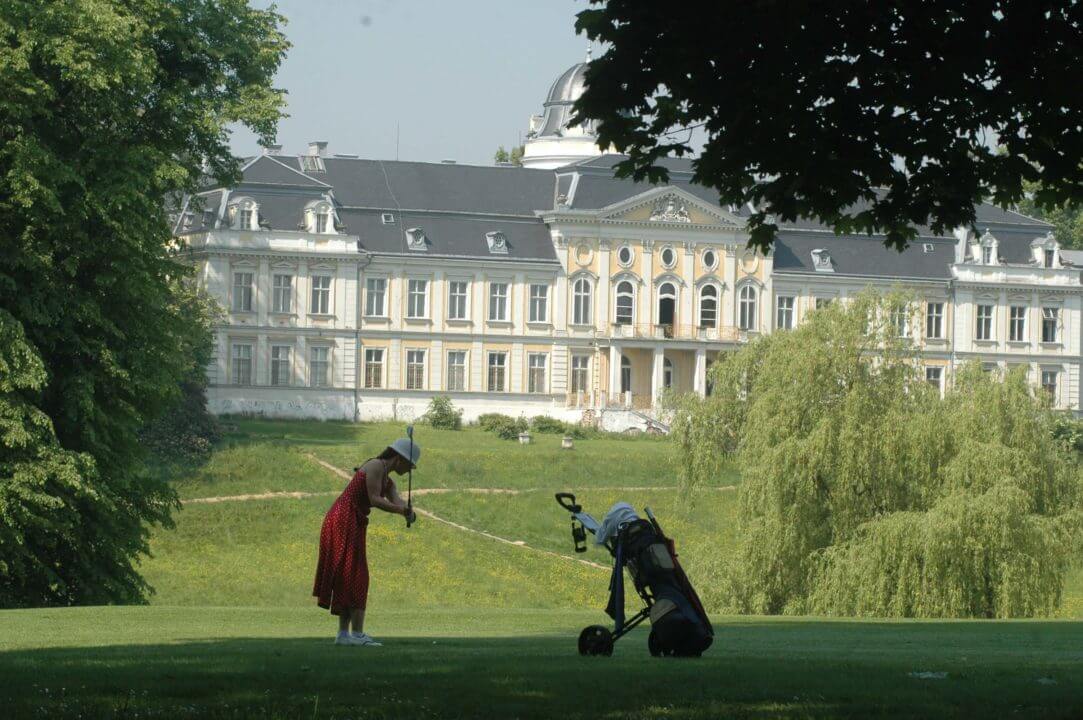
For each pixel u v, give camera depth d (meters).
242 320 138.88
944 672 18.52
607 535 19.91
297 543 84.94
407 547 84.94
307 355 141.00
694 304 150.62
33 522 45.38
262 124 59.47
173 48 57.25
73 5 47.53
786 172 19.86
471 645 22.53
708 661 18.92
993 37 18.67
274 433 118.62
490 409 146.25
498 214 148.50
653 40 19.17
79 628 27.48
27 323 47.59
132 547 51.59
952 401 65.31
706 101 19.33
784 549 61.72
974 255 157.38
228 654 19.58
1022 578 55.94
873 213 20.59
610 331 148.00
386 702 14.54
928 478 62.09
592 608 78.06
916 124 19.44
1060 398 159.12
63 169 46.16
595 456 111.62
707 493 102.31
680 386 152.25
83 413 48.56
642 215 149.00
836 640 26.67
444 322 145.38
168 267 53.00
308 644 22.05
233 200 138.88
